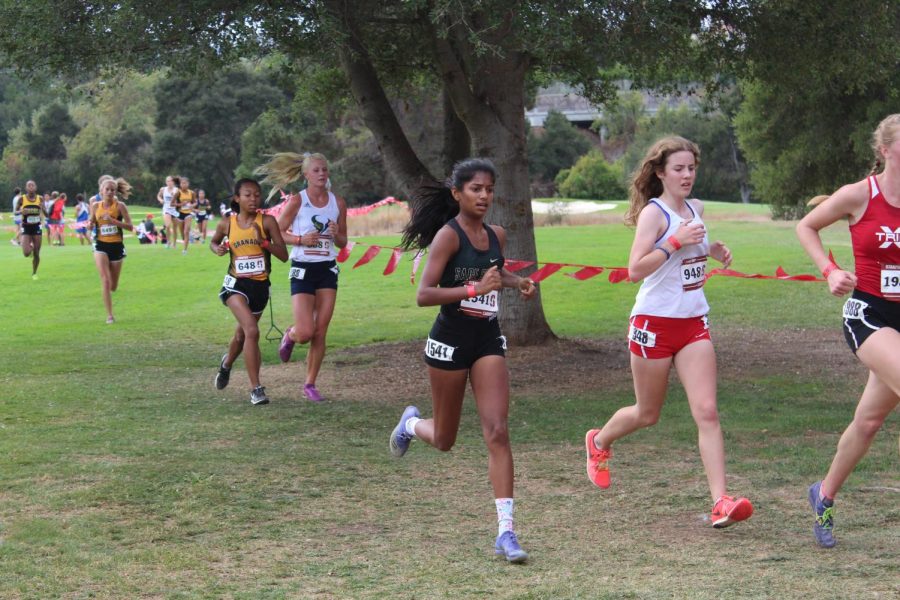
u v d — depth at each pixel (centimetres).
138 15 914
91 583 456
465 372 522
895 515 547
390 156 1211
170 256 2445
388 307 1680
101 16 947
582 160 6025
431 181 1204
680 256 517
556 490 621
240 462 688
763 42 1125
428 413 872
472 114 1132
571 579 454
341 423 831
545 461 695
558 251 2369
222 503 590
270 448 733
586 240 2662
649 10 954
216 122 5578
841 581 441
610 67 1185
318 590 445
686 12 1049
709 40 1169
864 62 1118
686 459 691
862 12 1077
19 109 7750
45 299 1812
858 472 638
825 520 496
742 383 1003
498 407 511
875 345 472
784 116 3070
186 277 2072
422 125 3569
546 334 1212
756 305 1631
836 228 2942
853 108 2833
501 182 1157
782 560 477
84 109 6538
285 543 518
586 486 629
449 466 683
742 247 2430
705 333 524
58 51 984
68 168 6469
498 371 516
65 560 487
